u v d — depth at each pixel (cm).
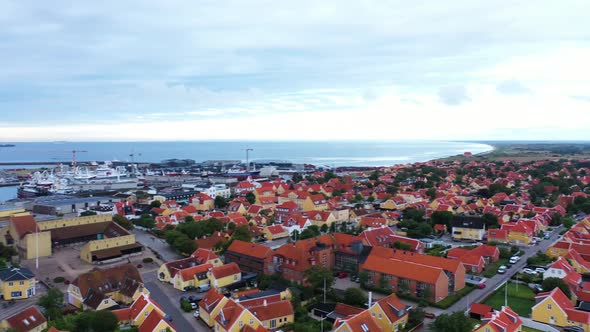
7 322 9475
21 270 12462
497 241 17962
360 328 8912
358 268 13912
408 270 12188
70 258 15775
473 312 10612
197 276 12794
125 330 9581
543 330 10150
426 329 10144
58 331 8512
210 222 18138
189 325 10344
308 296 11806
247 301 10225
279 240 18712
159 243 18038
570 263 14150
